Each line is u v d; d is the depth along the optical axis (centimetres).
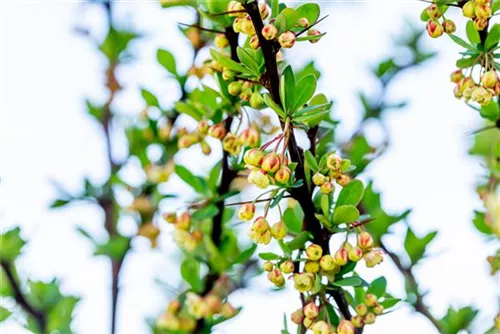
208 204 72
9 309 79
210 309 73
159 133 81
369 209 74
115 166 83
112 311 79
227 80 66
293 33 62
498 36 64
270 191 63
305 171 63
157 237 79
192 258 74
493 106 70
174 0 74
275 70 63
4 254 79
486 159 77
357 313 65
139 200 81
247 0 63
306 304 64
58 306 79
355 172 76
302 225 66
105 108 84
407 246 74
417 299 72
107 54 86
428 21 65
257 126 71
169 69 78
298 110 62
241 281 75
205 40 77
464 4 64
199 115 72
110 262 80
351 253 63
